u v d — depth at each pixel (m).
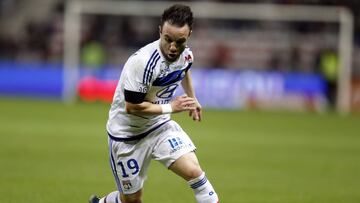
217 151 55.56
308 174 44.44
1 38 119.25
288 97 98.19
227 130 72.12
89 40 112.88
